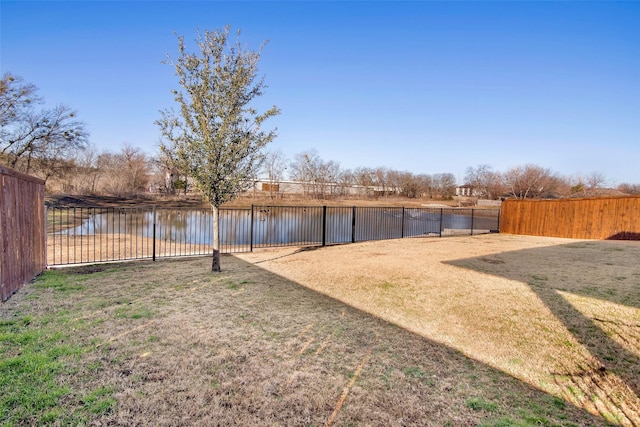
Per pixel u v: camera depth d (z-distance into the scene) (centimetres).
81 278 514
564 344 308
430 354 294
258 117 564
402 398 230
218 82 535
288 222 1741
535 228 1228
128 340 304
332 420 205
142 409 209
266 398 225
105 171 3388
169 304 404
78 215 1839
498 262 648
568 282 493
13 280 423
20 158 1991
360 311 395
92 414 202
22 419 194
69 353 274
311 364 272
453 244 937
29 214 483
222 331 331
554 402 230
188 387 234
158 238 1071
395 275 552
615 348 298
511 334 331
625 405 227
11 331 313
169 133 544
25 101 1861
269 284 501
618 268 584
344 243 983
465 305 409
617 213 1019
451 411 217
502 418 211
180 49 529
